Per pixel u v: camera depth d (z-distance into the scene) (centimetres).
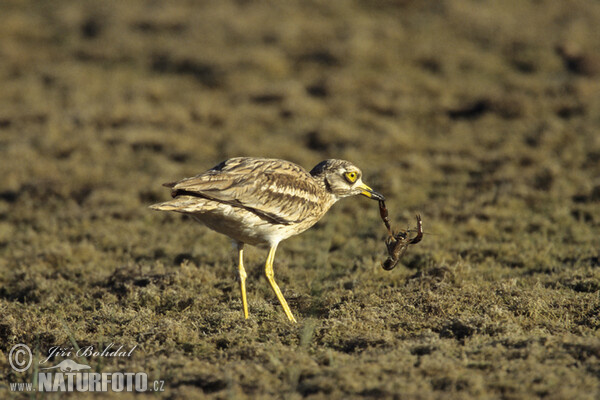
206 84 2619
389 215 1437
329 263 1167
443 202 1488
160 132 2053
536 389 596
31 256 1235
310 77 2644
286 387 632
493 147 1894
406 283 1023
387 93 2405
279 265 1121
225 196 825
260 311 918
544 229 1295
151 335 816
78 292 1044
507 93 2306
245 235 893
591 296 897
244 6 3409
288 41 2955
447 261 1134
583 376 618
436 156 1817
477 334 764
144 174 1759
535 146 1845
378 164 1803
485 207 1415
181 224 1439
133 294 985
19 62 2819
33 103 2416
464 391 596
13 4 3425
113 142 2003
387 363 668
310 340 783
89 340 807
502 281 981
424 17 3209
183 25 3162
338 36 2973
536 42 2839
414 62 2731
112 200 1566
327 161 999
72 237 1360
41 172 1781
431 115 2230
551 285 975
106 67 2812
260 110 2281
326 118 2205
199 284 1039
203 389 653
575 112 2130
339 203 1520
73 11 3294
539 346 702
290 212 895
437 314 867
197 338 805
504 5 3378
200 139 2039
